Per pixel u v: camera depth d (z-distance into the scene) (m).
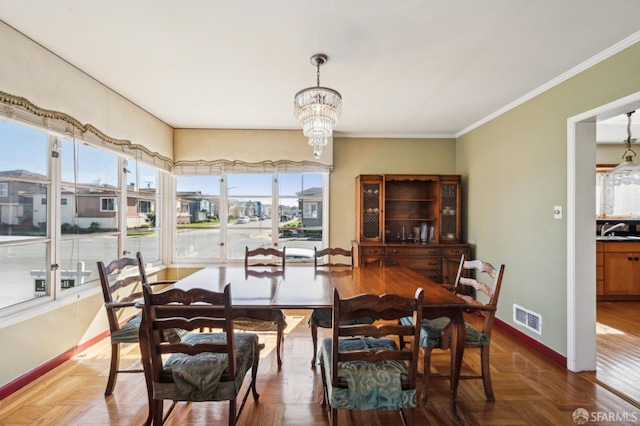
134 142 3.13
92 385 2.08
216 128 3.98
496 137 3.34
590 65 2.19
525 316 2.85
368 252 3.74
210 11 1.69
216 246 4.19
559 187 2.47
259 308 1.68
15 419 1.74
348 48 2.06
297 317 3.50
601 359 2.49
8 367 1.94
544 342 2.61
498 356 2.56
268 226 4.23
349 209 4.25
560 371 2.32
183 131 3.98
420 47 2.04
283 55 2.15
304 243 4.25
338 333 1.40
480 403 1.93
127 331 1.96
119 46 2.06
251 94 2.87
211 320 1.47
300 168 4.05
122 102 2.93
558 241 2.48
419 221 4.28
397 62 2.24
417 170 4.29
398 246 3.74
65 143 2.41
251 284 2.15
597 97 2.14
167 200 4.04
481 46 2.03
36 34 1.93
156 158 3.56
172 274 4.06
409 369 1.46
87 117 2.48
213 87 2.71
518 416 1.80
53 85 2.16
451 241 3.93
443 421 1.77
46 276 2.27
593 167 2.33
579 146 2.33
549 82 2.55
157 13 1.71
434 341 1.90
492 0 1.58
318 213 4.27
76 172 2.51
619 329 3.11
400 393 1.44
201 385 1.49
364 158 4.27
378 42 1.99
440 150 4.30
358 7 1.65
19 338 2.01
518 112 2.97
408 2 1.60
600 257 4.02
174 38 1.96
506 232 3.16
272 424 1.74
